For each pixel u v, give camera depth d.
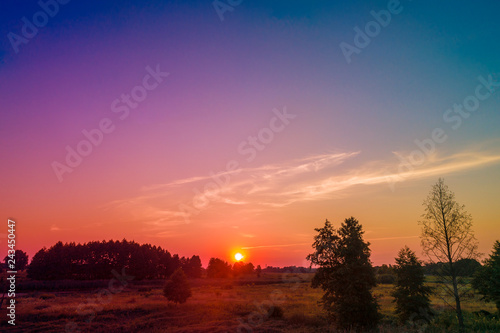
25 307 38.53
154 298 53.81
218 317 34.91
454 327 25.75
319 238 31.14
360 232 29.34
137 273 120.50
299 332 27.14
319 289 76.25
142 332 29.05
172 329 29.33
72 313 35.00
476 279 32.38
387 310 36.41
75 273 116.56
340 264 29.25
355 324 26.34
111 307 38.66
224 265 164.88
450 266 25.78
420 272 29.16
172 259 148.62
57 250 121.19
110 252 122.25
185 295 43.28
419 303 28.19
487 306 38.72
